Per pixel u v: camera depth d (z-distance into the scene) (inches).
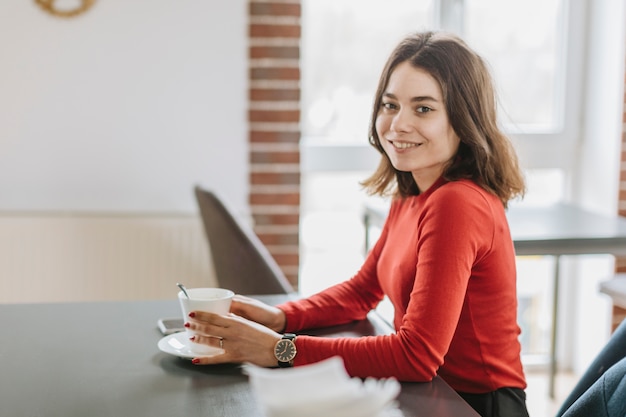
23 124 134.6
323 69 149.4
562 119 156.3
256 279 111.7
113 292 136.1
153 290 137.2
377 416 42.6
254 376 42.2
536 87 156.1
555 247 110.5
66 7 133.0
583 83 155.9
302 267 153.9
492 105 69.3
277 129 140.8
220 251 115.4
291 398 41.0
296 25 138.9
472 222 63.6
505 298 67.5
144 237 135.6
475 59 68.4
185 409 52.2
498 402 67.1
